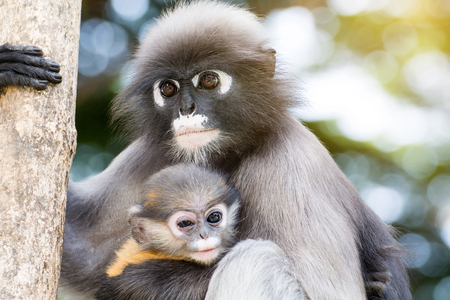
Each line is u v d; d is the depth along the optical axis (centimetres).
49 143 621
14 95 627
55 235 611
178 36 834
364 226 909
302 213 766
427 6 2208
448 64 2247
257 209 800
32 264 582
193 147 826
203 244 775
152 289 758
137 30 1847
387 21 2220
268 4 2025
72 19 664
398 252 930
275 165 808
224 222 793
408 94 2219
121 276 778
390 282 910
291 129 858
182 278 767
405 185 2064
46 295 591
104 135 1750
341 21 2230
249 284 724
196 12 888
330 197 808
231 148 836
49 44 645
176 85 840
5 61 632
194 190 788
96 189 974
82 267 932
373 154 2014
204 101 823
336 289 730
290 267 741
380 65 2252
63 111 640
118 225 930
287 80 898
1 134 614
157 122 869
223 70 824
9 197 590
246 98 830
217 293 733
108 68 1805
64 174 633
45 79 628
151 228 802
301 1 2152
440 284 1994
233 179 843
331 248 748
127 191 928
